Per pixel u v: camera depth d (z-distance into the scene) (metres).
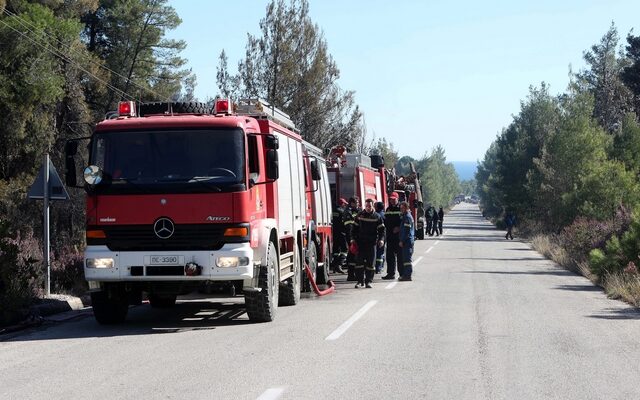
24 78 34.94
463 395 7.74
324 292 18.06
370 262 19.84
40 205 35.72
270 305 13.38
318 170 20.78
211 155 12.67
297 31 36.50
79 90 41.12
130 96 50.75
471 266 27.33
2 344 11.30
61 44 38.31
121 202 12.55
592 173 35.50
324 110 37.09
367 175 28.72
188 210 12.48
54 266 18.08
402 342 10.91
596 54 76.25
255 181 12.85
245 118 13.23
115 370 9.16
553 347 10.52
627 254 20.45
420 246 43.03
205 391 7.97
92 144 12.84
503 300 16.38
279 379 8.50
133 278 12.48
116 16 50.31
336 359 9.65
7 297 13.11
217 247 12.47
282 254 15.08
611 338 11.30
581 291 18.59
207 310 15.82
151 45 52.44
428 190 129.75
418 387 8.09
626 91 73.56
